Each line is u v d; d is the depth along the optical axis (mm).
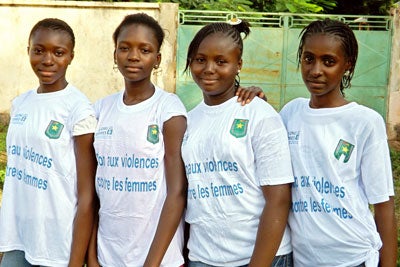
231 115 2562
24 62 9617
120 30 2715
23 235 2838
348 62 2570
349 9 12438
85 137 2721
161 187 2650
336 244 2479
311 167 2535
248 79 9805
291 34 9664
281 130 2529
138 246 2658
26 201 2793
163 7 9391
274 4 10922
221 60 2562
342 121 2523
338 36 2510
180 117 2645
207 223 2559
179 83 9672
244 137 2510
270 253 2471
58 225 2754
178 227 2693
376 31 9500
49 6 9469
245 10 10789
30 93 2926
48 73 2785
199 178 2566
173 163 2633
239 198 2514
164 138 2641
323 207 2496
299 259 2590
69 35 2861
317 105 2594
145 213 2641
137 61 2652
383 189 2488
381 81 9609
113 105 2775
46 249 2779
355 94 9680
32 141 2754
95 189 2775
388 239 2523
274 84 9812
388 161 2516
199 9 10562
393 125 9594
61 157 2730
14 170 2842
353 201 2480
